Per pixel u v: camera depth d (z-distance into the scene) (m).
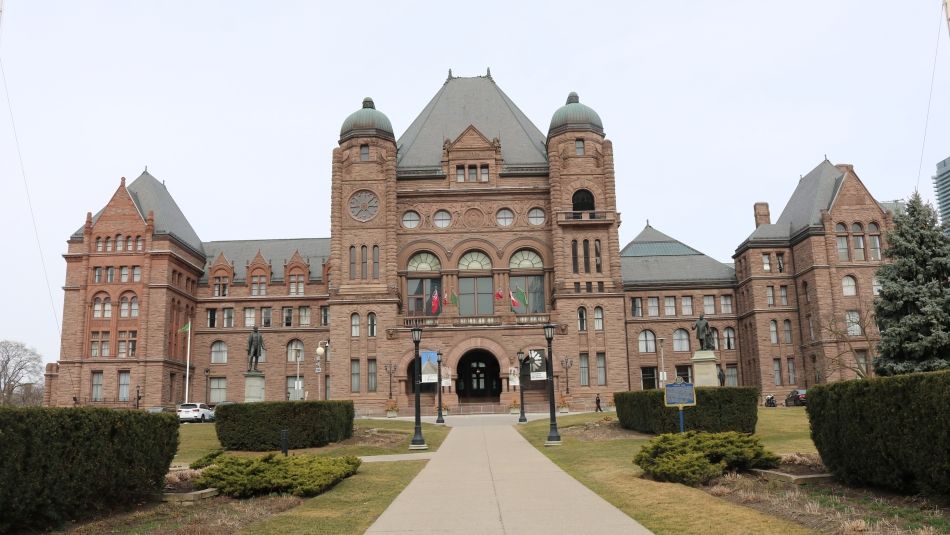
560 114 80.56
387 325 75.62
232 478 20.83
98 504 17.61
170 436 21.11
